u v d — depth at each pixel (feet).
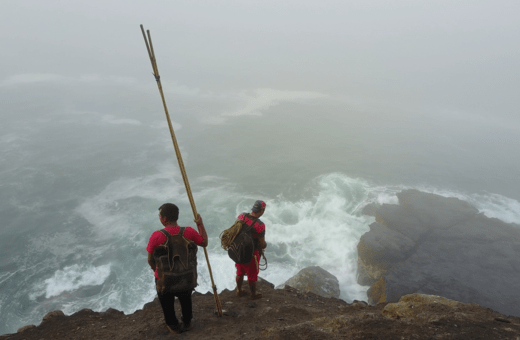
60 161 125.39
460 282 65.57
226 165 129.18
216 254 76.84
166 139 152.46
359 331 10.87
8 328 59.88
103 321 15.67
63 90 226.17
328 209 99.55
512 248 76.28
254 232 15.34
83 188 107.86
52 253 78.59
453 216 88.02
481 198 113.80
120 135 154.30
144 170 122.52
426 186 120.16
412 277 67.41
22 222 89.20
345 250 82.02
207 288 67.15
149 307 17.11
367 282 73.97
